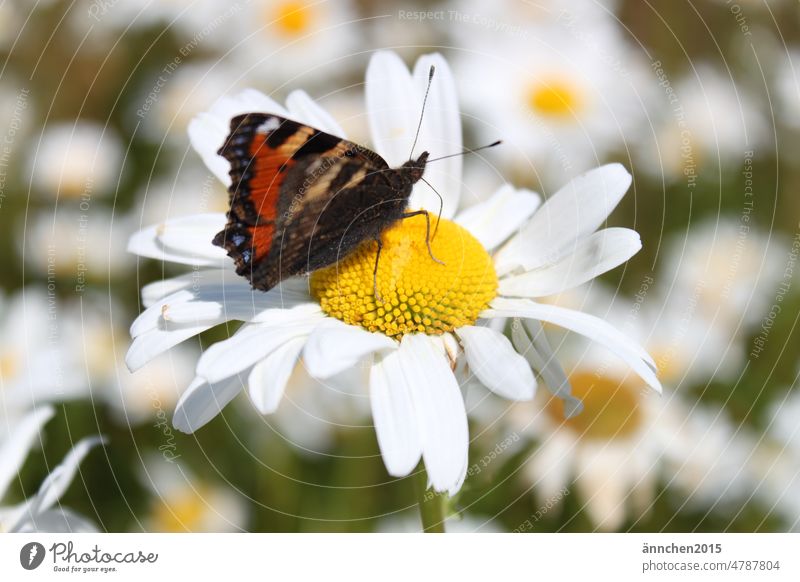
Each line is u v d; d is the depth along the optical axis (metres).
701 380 0.23
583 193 0.19
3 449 0.20
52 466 0.22
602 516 0.21
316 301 0.18
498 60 0.25
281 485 0.22
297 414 0.23
